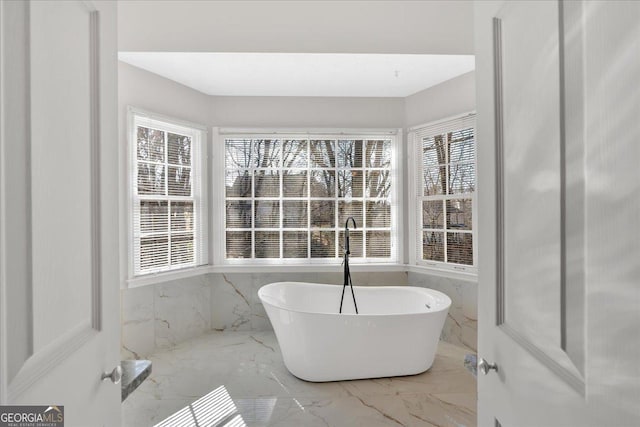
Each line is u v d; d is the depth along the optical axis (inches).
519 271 29.1
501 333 32.1
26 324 22.0
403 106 163.5
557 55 22.9
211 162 159.3
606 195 18.1
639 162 15.8
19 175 21.4
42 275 23.8
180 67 131.6
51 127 24.9
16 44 21.1
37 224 23.1
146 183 135.3
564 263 22.6
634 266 16.2
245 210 162.7
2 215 19.0
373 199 163.9
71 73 27.7
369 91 156.6
